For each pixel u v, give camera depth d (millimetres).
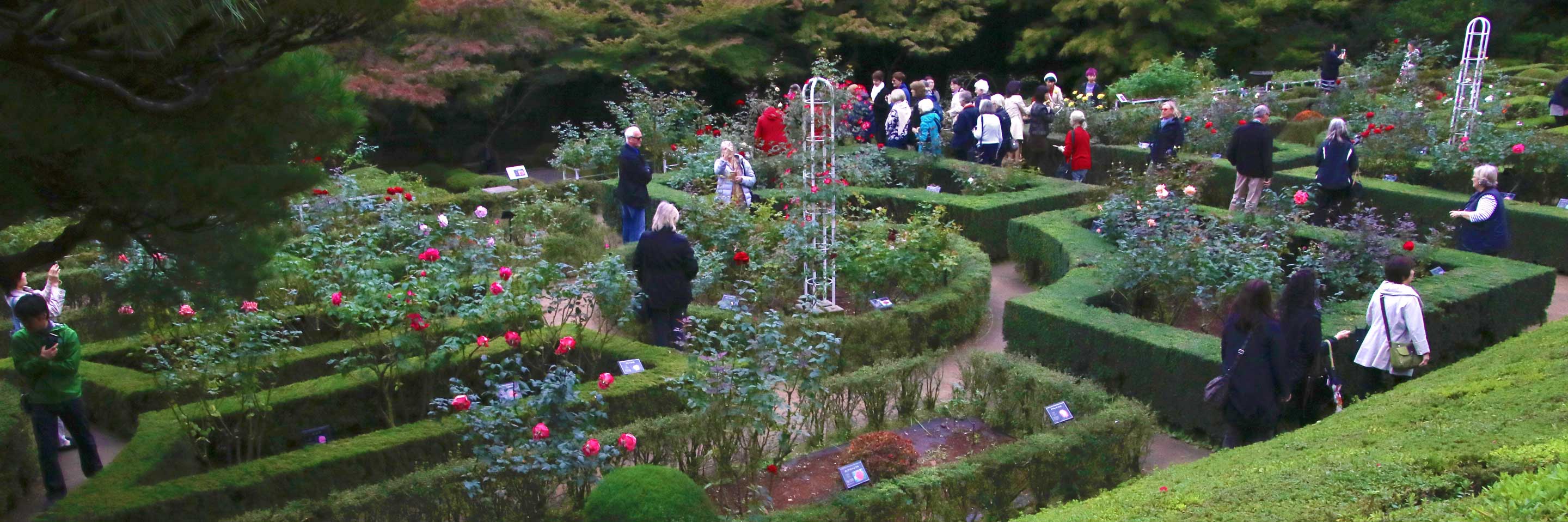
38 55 3748
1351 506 3486
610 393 6598
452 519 5168
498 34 19281
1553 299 9945
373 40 4652
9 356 7812
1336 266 8570
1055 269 10086
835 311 8750
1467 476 3648
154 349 6324
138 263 5742
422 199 13555
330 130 4754
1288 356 5980
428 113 22844
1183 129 13711
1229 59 28062
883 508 5059
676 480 4805
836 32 24984
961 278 9305
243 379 6352
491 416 5203
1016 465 5430
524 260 9336
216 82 4230
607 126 16453
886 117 17203
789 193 8984
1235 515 3555
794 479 5926
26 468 6211
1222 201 13906
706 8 22172
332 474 5777
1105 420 5754
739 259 7918
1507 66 25594
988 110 14648
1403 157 13320
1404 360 6539
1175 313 8453
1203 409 6734
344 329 8086
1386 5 28141
